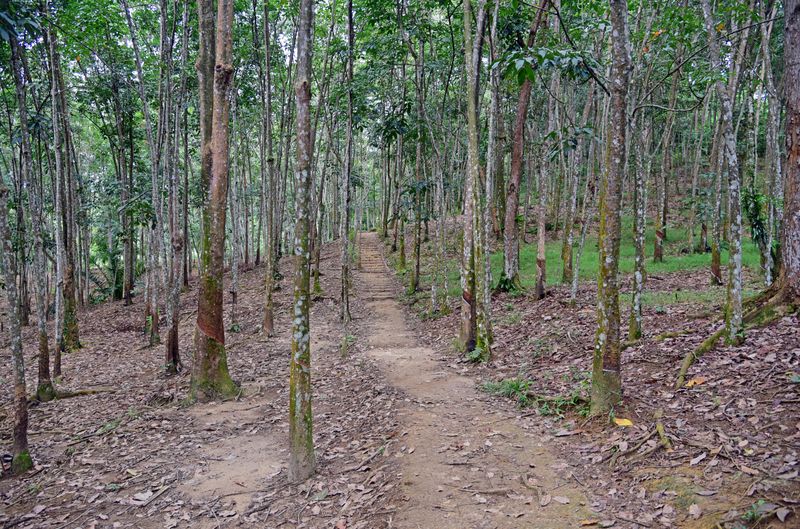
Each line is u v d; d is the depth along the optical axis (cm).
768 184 1309
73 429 763
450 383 837
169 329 1073
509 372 840
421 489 466
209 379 867
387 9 1394
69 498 541
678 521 366
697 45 1070
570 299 1189
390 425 652
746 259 1692
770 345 607
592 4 927
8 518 507
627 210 2797
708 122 2852
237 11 1559
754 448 425
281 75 1811
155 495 535
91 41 1369
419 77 1638
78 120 2427
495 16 983
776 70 1902
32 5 962
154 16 1507
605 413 549
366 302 1900
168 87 1216
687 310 959
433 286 1550
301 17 502
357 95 1504
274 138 2642
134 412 798
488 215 970
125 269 2305
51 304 2220
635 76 869
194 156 2405
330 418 742
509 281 1499
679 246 2117
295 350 538
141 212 1538
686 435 475
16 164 1805
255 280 2420
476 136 935
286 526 460
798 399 474
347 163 1402
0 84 1227
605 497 419
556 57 639
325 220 4481
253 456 628
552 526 389
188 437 697
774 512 337
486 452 534
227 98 873
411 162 2456
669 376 618
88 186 2356
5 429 791
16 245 1694
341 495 499
